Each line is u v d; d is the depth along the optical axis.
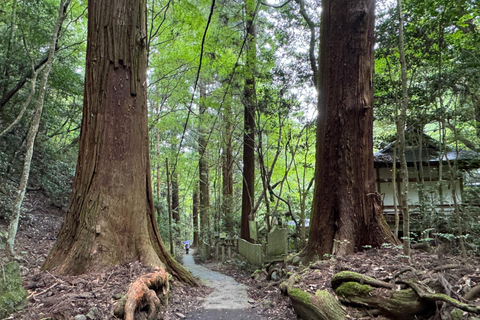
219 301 5.18
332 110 6.23
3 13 8.62
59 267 4.63
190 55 10.10
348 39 6.11
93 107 5.42
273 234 7.75
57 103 11.72
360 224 5.95
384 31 6.94
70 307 3.31
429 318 3.01
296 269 5.91
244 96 10.52
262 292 5.67
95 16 5.57
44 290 3.83
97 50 5.51
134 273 4.54
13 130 10.03
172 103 12.40
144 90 5.93
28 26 9.04
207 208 16.34
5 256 4.66
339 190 6.08
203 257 12.43
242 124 12.98
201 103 11.01
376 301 3.38
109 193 5.16
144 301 3.66
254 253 8.31
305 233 9.80
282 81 9.53
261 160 10.14
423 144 10.38
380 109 8.26
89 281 4.18
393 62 7.06
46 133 11.92
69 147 13.90
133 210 5.33
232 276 8.16
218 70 10.66
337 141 6.16
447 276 3.32
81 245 4.80
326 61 6.40
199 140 15.57
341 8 6.17
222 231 13.98
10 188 9.15
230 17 10.50
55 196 11.23
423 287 3.10
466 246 5.43
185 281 5.97
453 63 6.18
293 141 11.21
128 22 5.65
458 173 7.64
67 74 10.74
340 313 3.48
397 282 3.41
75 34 11.73
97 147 5.29
